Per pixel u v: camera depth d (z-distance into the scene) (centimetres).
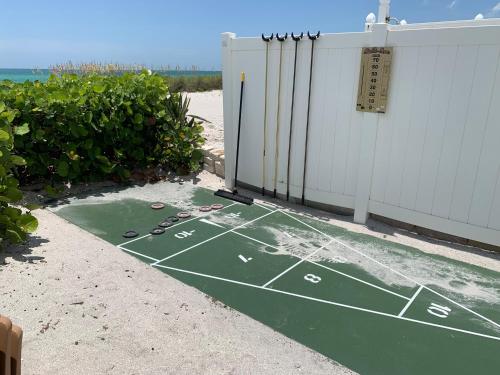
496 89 379
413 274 373
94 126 586
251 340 274
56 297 308
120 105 625
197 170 705
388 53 430
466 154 408
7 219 371
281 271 374
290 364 252
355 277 366
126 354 252
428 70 412
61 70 1697
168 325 283
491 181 399
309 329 290
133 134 644
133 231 455
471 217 419
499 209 401
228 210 532
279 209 539
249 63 556
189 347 262
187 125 729
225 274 367
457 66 394
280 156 557
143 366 243
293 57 507
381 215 482
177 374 238
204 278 359
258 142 578
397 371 252
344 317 306
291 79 516
